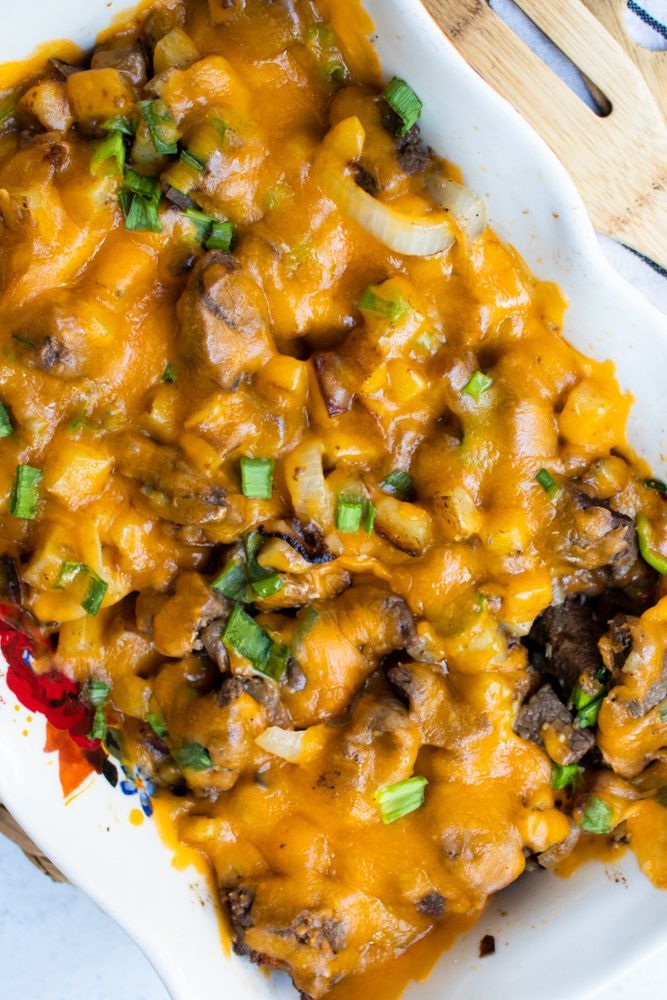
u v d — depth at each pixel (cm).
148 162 54
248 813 58
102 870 56
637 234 66
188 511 55
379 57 54
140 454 55
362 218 55
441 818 58
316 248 55
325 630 58
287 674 58
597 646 59
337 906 58
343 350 55
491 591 57
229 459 56
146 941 57
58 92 54
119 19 54
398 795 58
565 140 65
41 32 54
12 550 56
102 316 54
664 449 57
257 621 58
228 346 54
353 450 56
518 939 60
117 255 54
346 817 58
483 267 56
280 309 55
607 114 65
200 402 55
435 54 53
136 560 57
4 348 54
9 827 64
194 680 58
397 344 55
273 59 54
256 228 55
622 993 67
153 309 55
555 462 57
